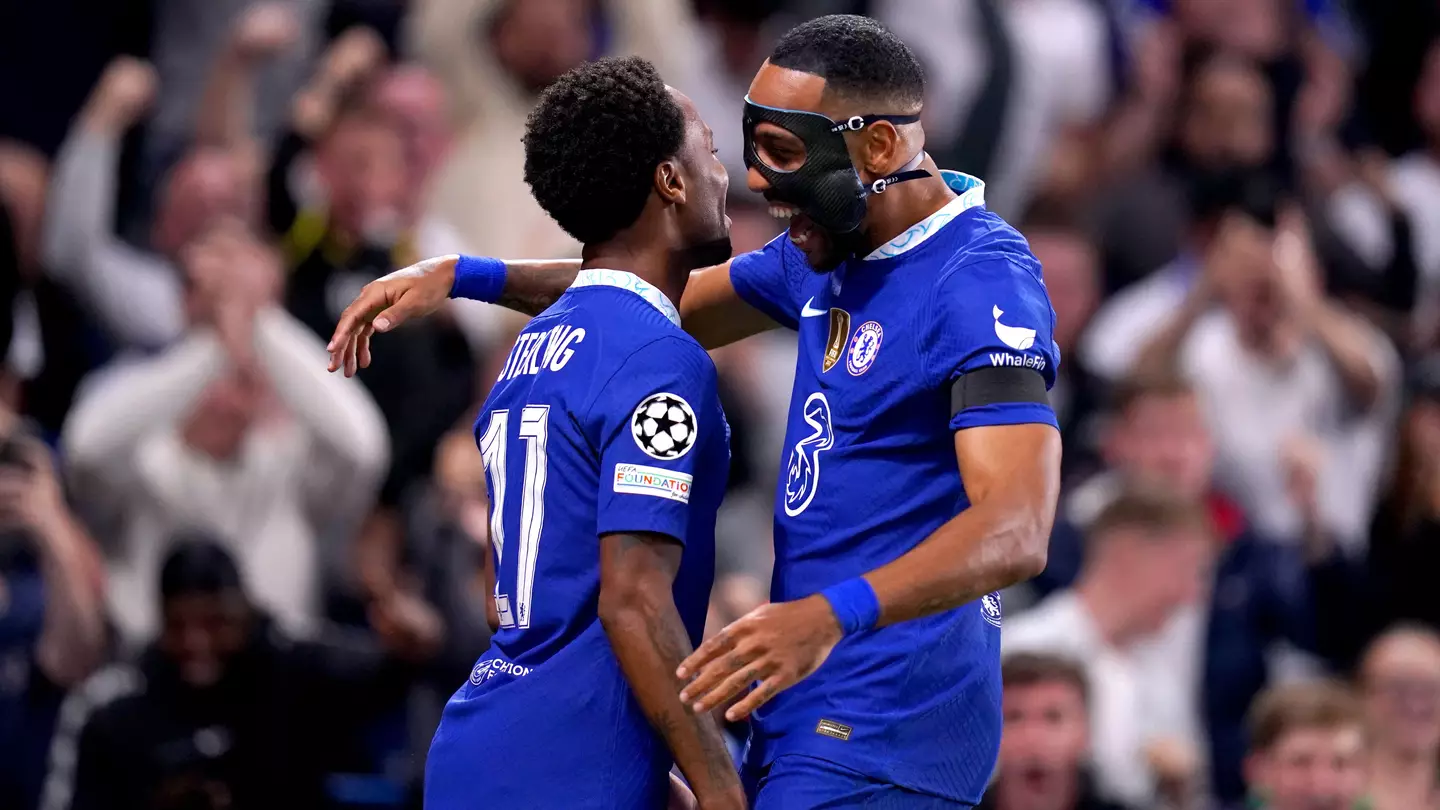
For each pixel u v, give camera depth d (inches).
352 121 954.7
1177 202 1227.9
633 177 466.9
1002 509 420.2
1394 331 1250.6
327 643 786.2
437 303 518.9
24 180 1018.7
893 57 456.8
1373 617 1020.5
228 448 860.0
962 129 1192.8
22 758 784.3
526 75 1056.8
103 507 856.9
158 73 1164.5
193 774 753.6
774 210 461.7
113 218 1018.7
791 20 1187.9
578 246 989.2
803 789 458.0
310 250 940.6
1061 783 767.7
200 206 1008.2
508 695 461.1
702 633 469.1
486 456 480.4
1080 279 1114.7
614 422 451.2
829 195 450.6
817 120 448.5
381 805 762.2
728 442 472.1
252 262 874.1
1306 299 1101.7
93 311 987.3
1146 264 1208.2
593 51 1084.5
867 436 461.7
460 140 1048.8
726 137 1127.6
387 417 897.5
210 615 762.8
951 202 468.4
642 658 440.1
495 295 526.0
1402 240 1309.1
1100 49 1309.1
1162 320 1093.8
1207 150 1273.4
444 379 915.4
